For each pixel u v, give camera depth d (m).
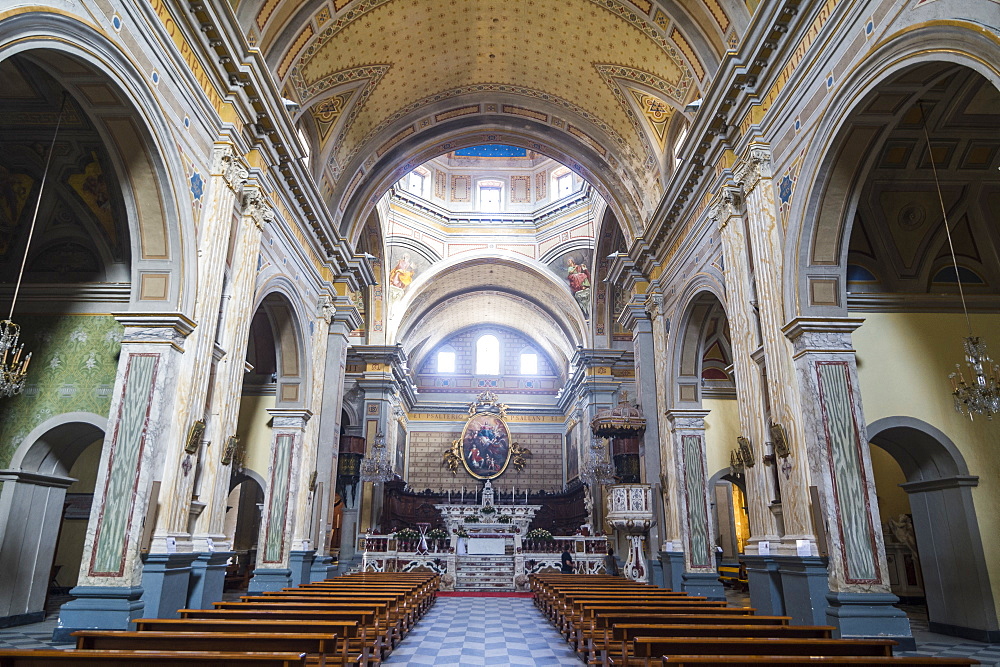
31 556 9.29
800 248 8.05
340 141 14.44
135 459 7.53
